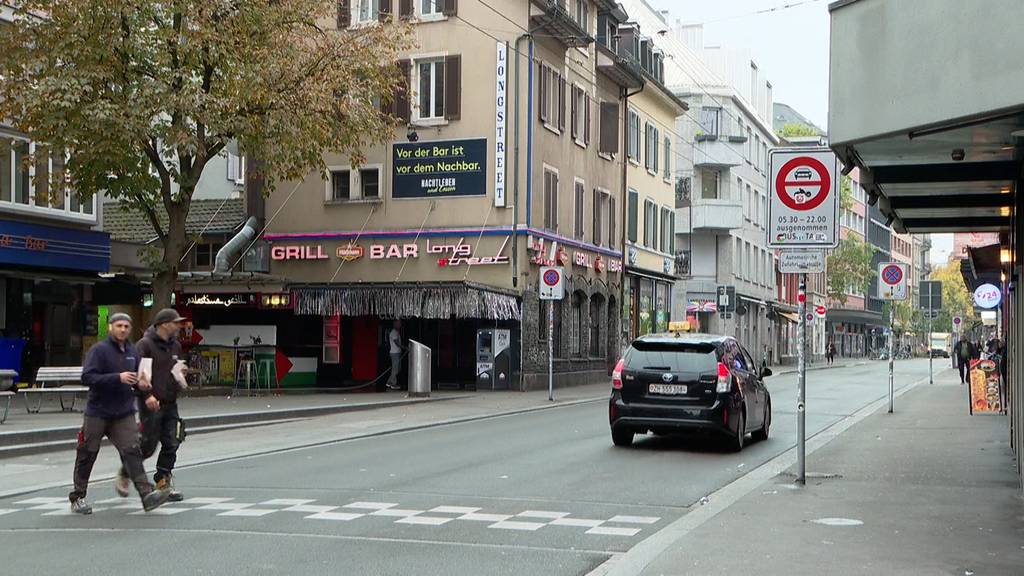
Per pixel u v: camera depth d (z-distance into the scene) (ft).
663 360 55.47
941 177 38.88
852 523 32.30
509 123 108.99
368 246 112.27
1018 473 43.32
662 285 166.91
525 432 64.85
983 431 64.03
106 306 101.35
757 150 243.60
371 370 111.75
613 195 141.49
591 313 134.72
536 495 39.52
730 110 212.43
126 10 76.23
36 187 84.64
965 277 99.19
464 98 109.91
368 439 60.59
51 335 91.09
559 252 119.34
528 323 109.60
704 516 33.83
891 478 42.80
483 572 26.73
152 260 88.58
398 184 111.65
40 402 70.59
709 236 213.25
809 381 140.87
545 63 115.75
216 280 103.24
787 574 25.38
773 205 41.27
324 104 82.48
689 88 208.64
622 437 56.75
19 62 76.18
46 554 28.58
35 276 86.99
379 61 88.69
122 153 77.36
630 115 151.02
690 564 26.50
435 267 110.22
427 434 63.72
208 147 84.43
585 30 131.23
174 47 79.20
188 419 63.36
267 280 101.50
